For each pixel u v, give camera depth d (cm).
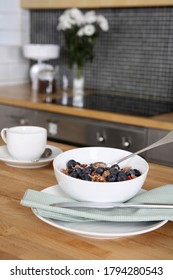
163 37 240
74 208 73
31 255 62
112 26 262
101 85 278
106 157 94
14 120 237
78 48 265
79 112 205
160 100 246
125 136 191
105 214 71
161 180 98
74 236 69
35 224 73
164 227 73
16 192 88
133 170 82
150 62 250
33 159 107
